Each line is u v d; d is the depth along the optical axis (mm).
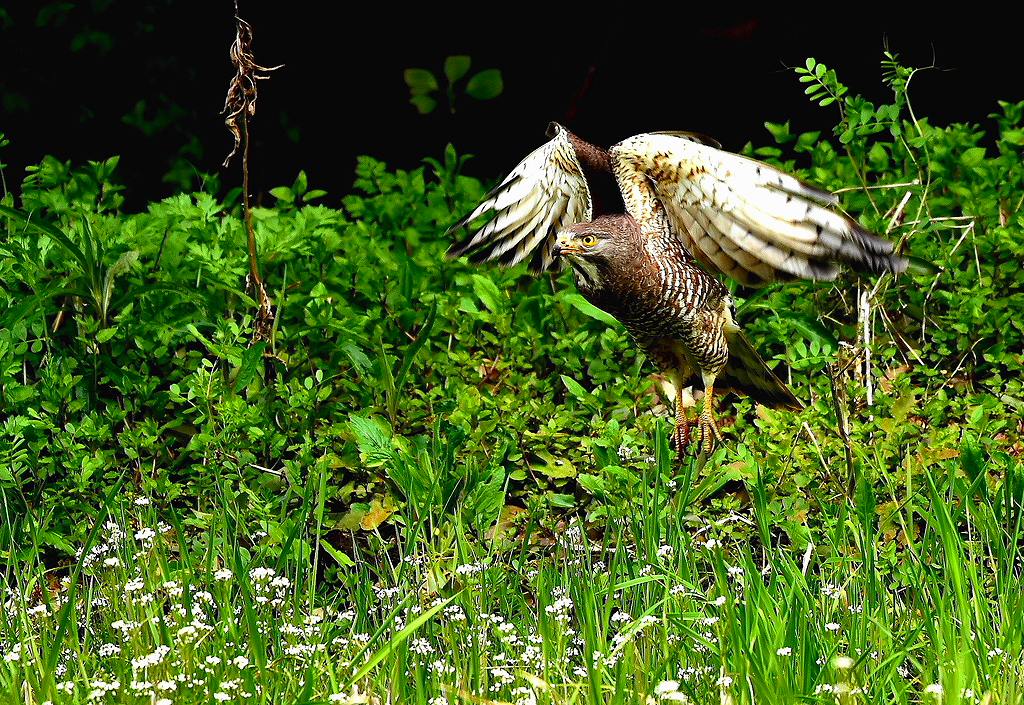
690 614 7719
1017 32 17062
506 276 12047
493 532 9992
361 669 7090
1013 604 8008
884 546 9305
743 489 10555
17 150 17203
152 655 7336
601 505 10102
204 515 9508
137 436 10047
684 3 17406
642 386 10773
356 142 18094
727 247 9938
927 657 7680
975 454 9477
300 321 11742
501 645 8125
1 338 10773
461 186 13711
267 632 8148
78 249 10883
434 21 17922
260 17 17609
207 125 17547
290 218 12797
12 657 7484
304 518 8953
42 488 9852
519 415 10367
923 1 17125
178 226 12547
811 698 7012
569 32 17984
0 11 16859
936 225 12164
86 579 9297
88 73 17219
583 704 7422
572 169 10109
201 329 11672
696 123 17625
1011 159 13016
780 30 17359
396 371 11406
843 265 9680
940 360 11531
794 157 17266
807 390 11172
